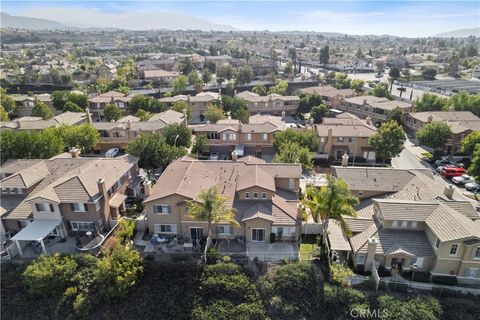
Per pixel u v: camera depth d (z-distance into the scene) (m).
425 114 86.75
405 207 40.88
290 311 35.81
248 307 36.47
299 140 68.00
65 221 44.50
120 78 152.50
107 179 48.44
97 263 38.12
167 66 199.12
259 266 39.62
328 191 39.50
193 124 96.00
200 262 39.72
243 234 43.66
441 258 37.00
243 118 88.31
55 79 154.25
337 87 136.38
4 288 39.28
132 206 52.41
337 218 39.19
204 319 35.97
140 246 43.25
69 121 85.44
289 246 42.72
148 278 38.94
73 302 37.44
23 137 59.72
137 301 37.56
